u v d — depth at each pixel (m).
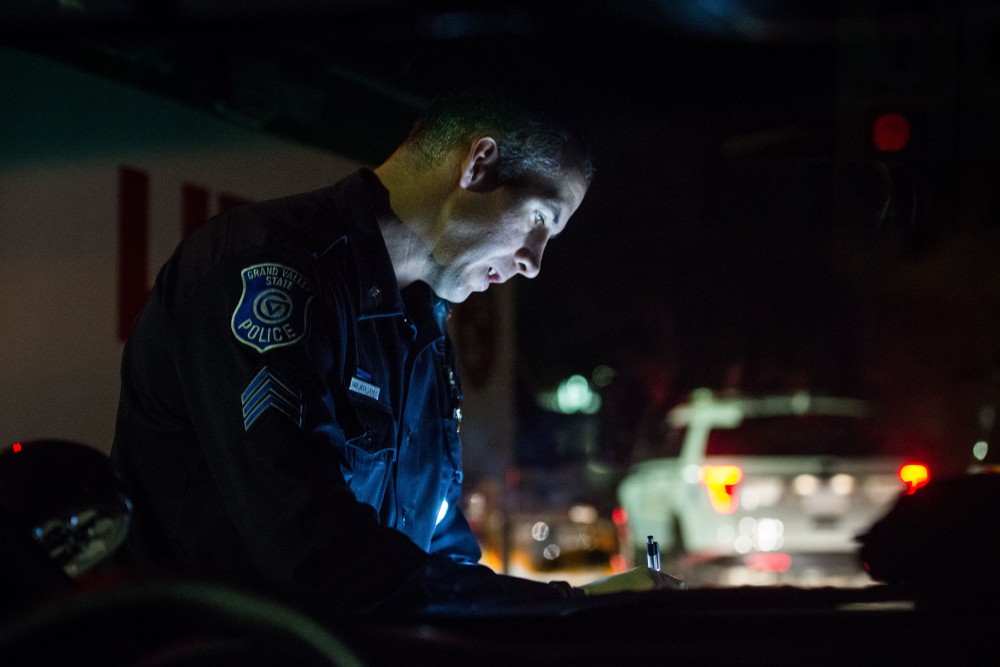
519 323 17.88
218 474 1.81
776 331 14.75
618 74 7.84
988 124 3.32
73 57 3.68
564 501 8.91
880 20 3.50
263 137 4.31
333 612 1.25
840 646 1.27
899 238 3.38
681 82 8.27
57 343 3.65
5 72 3.53
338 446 1.80
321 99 4.51
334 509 1.67
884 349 8.85
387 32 4.37
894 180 3.36
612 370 18.33
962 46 3.31
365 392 2.01
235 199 4.20
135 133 3.88
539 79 2.20
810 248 12.83
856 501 6.93
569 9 5.32
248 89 4.21
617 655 1.25
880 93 3.48
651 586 1.80
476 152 2.11
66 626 1.05
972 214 3.35
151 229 3.92
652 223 16.45
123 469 1.97
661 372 17.38
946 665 1.27
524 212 2.15
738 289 15.83
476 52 4.59
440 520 2.30
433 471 2.20
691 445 8.11
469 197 2.13
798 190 3.65
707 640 1.27
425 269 2.17
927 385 7.66
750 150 3.63
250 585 1.08
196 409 1.84
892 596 1.37
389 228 2.13
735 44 7.79
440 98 2.17
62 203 3.68
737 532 7.05
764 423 8.25
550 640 1.27
